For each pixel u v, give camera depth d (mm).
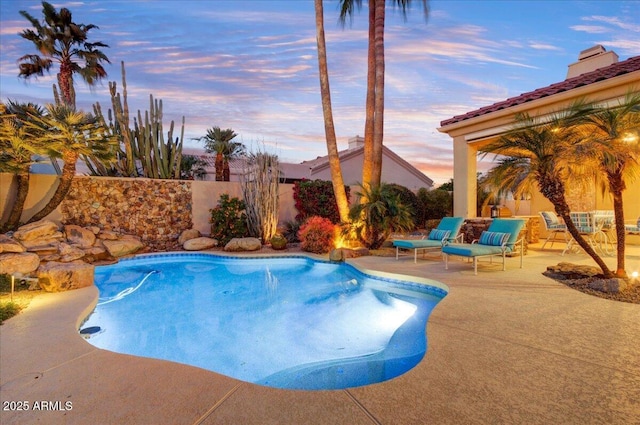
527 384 2600
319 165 21625
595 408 2277
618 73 7594
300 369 3875
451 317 4137
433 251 10391
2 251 7543
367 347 4402
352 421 2211
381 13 11344
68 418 2330
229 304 6453
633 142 4859
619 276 5461
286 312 5934
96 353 3445
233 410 2383
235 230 12141
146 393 2641
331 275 8781
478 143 10867
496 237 7344
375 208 10398
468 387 2576
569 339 3436
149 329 5215
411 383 2652
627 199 10336
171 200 12266
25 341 3787
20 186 9281
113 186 11297
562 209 5527
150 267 10000
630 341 3367
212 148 19859
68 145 9094
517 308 4469
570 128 5305
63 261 8672
